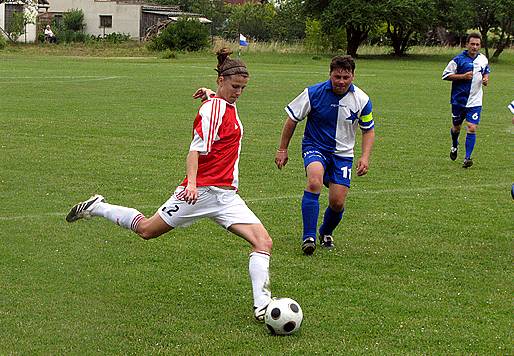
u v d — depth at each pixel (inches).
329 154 317.7
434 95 1079.0
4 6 2448.3
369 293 266.8
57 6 2869.1
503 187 464.8
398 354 214.8
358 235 346.6
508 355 216.7
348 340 225.0
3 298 253.8
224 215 245.4
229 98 244.5
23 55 1886.1
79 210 265.1
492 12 2122.3
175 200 247.9
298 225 362.6
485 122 789.2
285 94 1027.3
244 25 2716.5
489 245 334.6
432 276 288.8
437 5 2213.3
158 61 1771.7
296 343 221.6
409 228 361.1
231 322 237.8
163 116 754.8
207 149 237.8
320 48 2265.0
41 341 219.8
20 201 395.2
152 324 234.2
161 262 297.7
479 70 528.1
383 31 2298.2
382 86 1219.9
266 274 238.8
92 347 216.4
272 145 603.2
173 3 3294.8
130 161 513.0
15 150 541.3
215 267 292.4
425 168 525.3
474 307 255.6
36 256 301.6
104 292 262.4
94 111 781.9
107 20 2822.3
